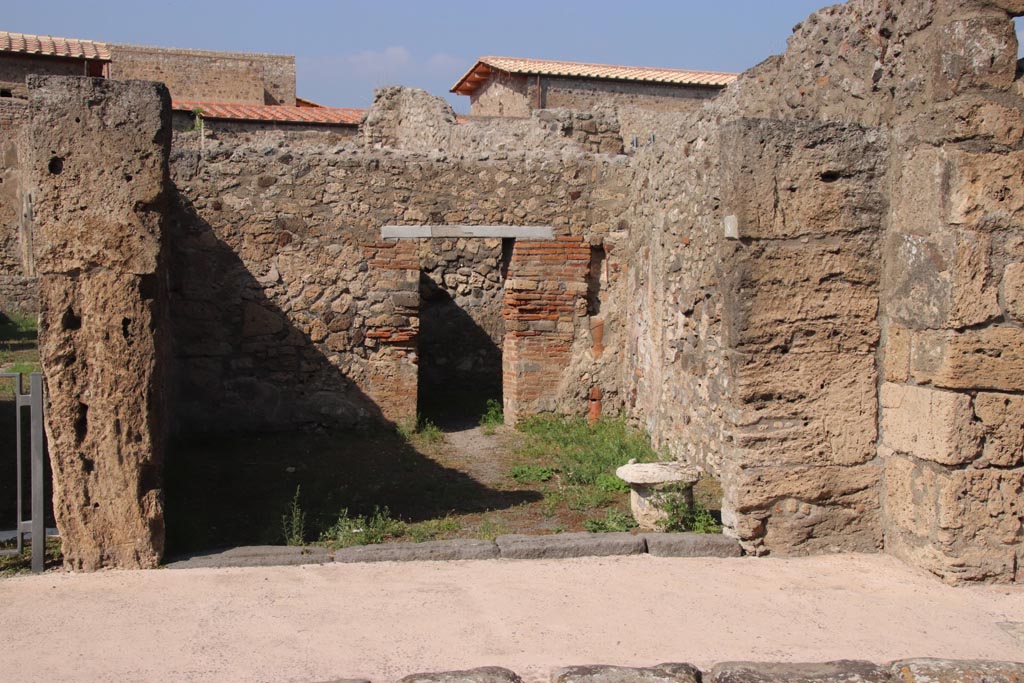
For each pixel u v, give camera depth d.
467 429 10.60
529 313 10.49
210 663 3.81
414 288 10.11
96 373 4.78
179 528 5.96
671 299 8.64
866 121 5.62
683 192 8.27
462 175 10.22
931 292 4.90
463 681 3.59
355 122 23.03
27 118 4.73
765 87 7.12
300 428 9.97
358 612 4.39
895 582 4.89
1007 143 4.75
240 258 9.73
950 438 4.80
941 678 3.69
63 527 4.84
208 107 23.03
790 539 5.32
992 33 4.72
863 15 5.71
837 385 5.30
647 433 9.51
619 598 4.64
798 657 3.97
